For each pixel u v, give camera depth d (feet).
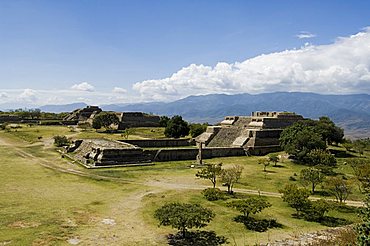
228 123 325.01
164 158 219.00
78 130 355.97
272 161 211.82
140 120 405.80
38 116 500.33
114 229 93.66
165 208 95.45
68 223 96.43
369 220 53.52
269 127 283.18
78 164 193.36
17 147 249.55
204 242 86.63
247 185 154.61
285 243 84.02
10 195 123.13
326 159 189.37
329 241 81.20
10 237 83.97
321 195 141.28
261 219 107.14
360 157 228.22
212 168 149.69
